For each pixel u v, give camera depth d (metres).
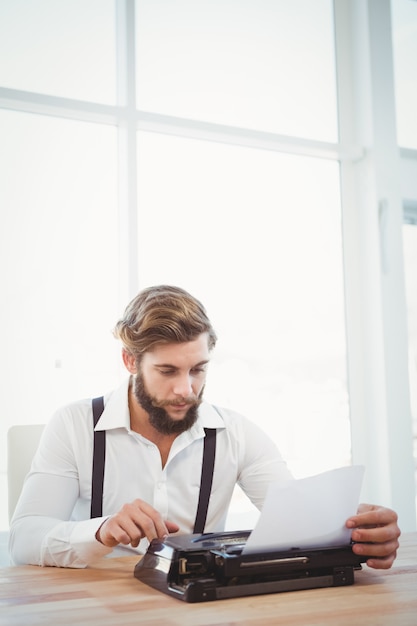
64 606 1.01
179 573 1.08
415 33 3.62
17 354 2.69
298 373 3.24
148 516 1.20
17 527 1.41
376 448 3.31
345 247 3.39
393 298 3.32
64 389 2.75
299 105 3.34
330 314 3.35
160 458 1.60
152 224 2.96
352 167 3.44
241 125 3.21
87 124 2.90
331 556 1.13
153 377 1.46
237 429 1.69
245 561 1.07
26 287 2.72
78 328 2.79
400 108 3.57
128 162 2.90
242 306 3.12
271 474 1.68
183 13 3.13
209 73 3.16
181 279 2.99
